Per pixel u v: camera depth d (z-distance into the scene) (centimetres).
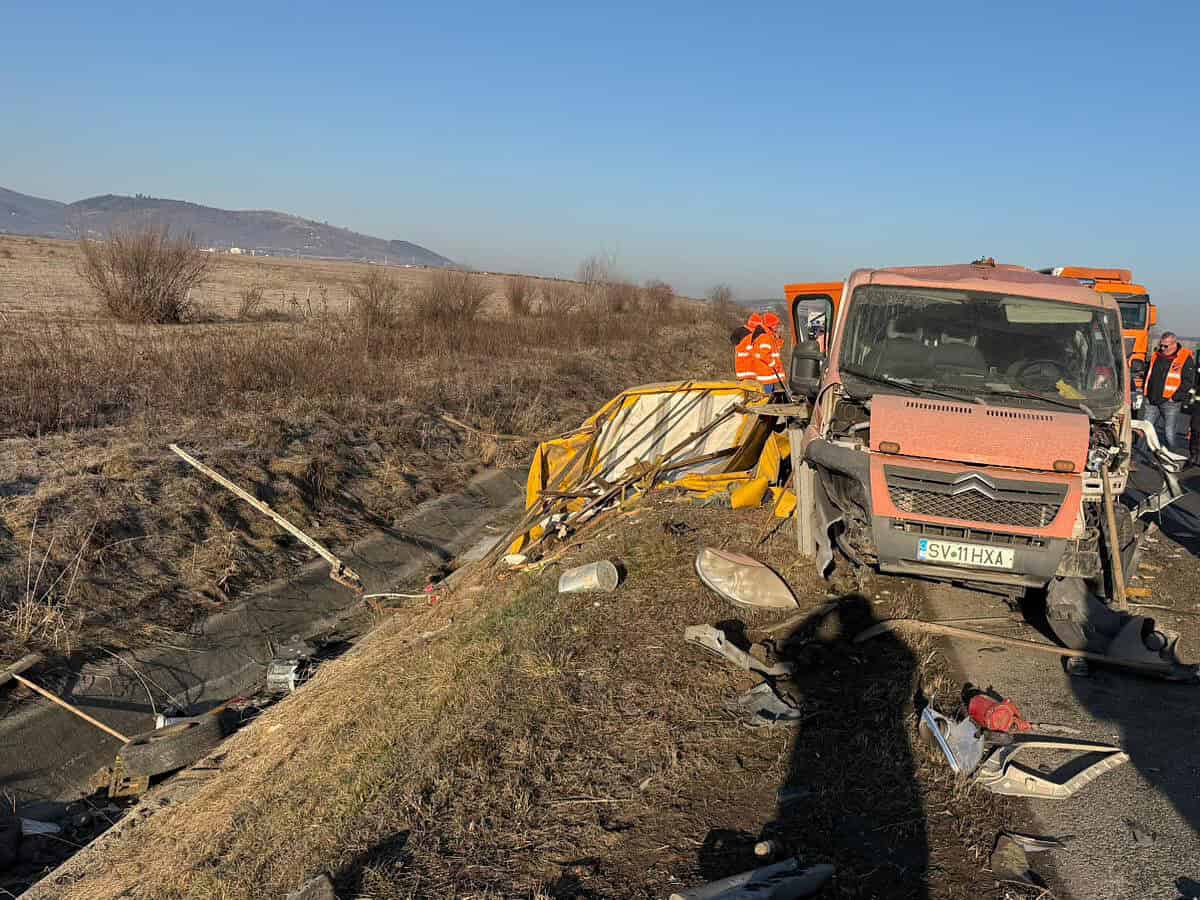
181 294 2359
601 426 1024
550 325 2883
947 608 640
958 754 412
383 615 902
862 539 594
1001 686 511
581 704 488
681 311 5050
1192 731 457
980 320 646
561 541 873
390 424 1405
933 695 487
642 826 378
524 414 1686
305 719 595
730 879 325
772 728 456
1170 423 1484
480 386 1742
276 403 1362
